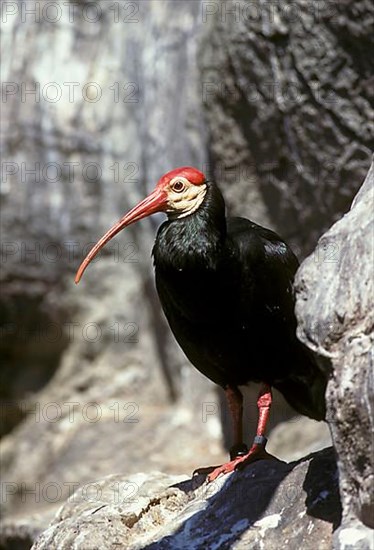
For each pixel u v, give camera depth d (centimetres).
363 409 614
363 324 632
